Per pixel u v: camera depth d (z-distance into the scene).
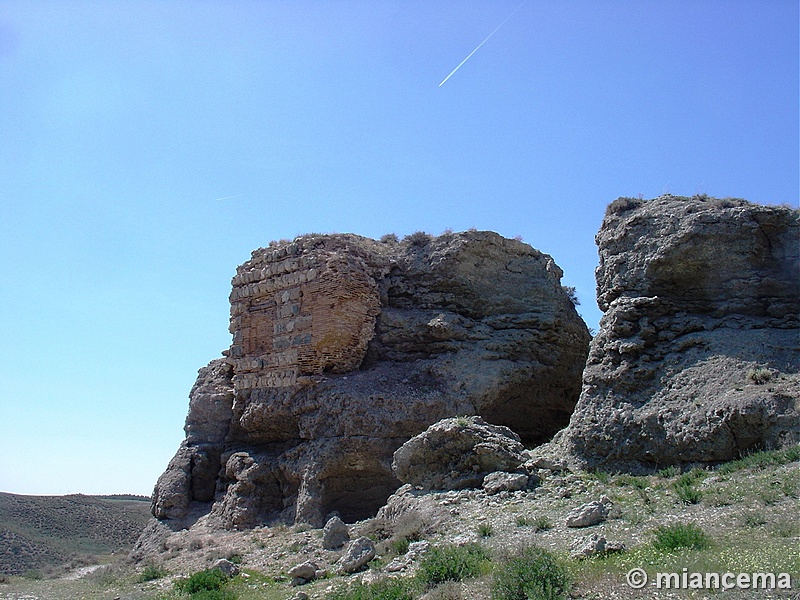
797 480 13.07
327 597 12.45
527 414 27.30
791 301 18.02
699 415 16.34
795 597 8.70
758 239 18.42
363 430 23.36
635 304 19.06
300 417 24.77
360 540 15.30
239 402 27.53
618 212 20.77
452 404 24.56
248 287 28.28
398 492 18.50
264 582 15.33
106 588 17.67
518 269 29.42
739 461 15.00
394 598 11.19
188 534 25.42
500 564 11.31
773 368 16.53
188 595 14.86
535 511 15.09
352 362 26.00
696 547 10.91
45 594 17.50
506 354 26.95
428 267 28.23
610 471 17.89
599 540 11.77
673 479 15.77
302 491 23.08
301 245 27.23
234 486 25.64
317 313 25.55
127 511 53.94
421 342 26.67
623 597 9.47
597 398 18.89
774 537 10.91
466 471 18.08
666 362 18.19
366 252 27.83
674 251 18.78
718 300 18.75
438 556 12.06
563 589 10.01
